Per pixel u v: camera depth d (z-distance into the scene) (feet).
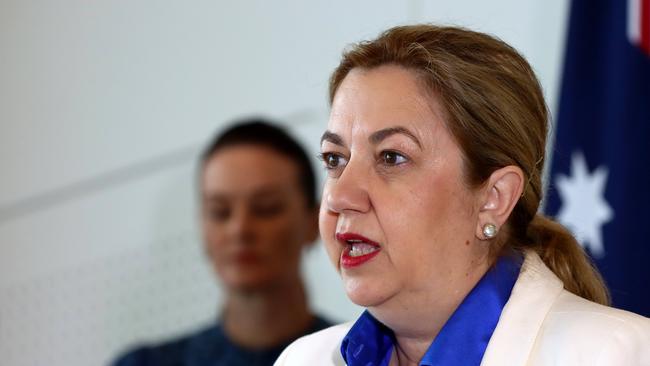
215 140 15.07
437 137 7.45
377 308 7.75
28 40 19.67
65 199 18.97
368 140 7.48
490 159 7.55
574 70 13.37
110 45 18.75
